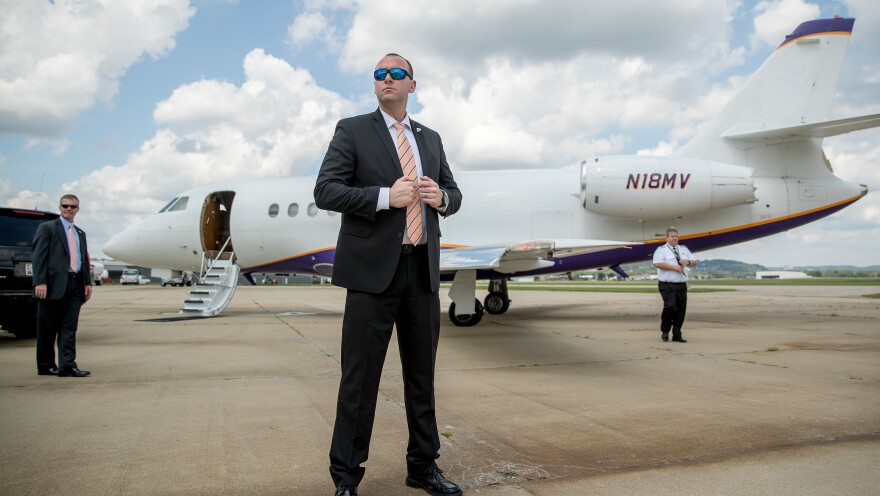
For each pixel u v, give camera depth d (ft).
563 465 10.34
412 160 9.36
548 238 39.27
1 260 27.66
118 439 11.95
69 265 19.39
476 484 9.37
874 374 19.56
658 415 13.97
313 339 29.73
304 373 19.94
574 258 39.52
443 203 9.33
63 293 19.08
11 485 9.29
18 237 28.43
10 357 23.90
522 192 40.11
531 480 9.55
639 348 26.20
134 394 16.44
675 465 10.31
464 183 40.91
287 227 43.47
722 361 22.41
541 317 43.83
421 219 9.00
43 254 18.99
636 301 69.00
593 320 40.86
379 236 8.75
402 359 9.32
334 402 15.48
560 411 14.39
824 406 14.88
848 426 12.93
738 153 38.73
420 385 9.14
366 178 9.09
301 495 8.91
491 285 46.62
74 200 19.86
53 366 19.60
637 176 36.17
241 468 10.17
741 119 38.68
